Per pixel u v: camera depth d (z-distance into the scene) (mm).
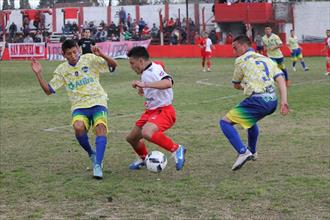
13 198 8398
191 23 57188
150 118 9523
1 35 59969
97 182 9289
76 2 75688
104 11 62969
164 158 9445
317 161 10578
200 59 48281
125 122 15867
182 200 8117
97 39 53969
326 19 56906
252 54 9945
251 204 7848
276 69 9883
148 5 62469
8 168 10484
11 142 13141
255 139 10508
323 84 25812
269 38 24266
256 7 55188
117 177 9648
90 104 9773
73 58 9719
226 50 50469
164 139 9438
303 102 19359
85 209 7773
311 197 8133
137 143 10016
